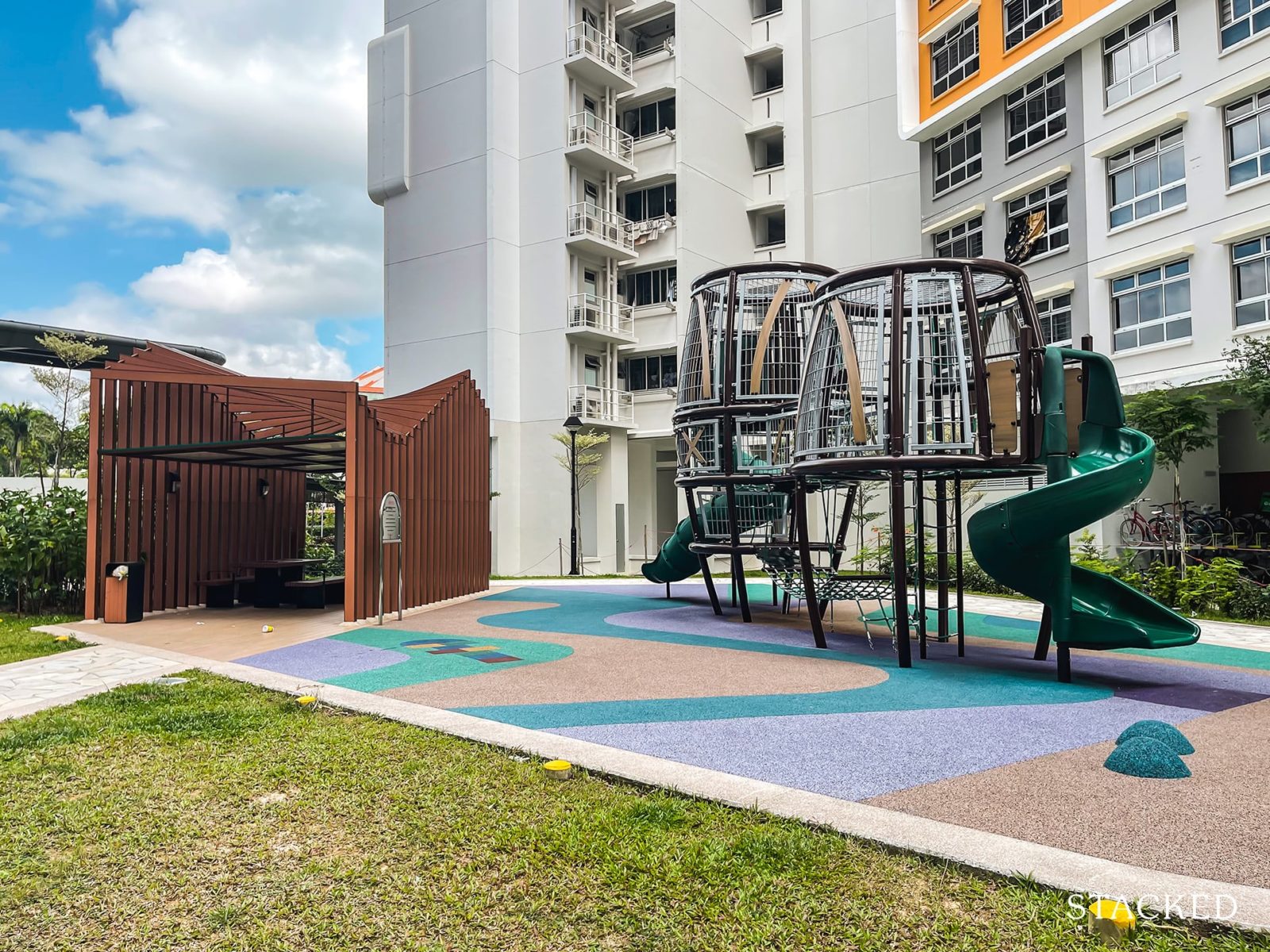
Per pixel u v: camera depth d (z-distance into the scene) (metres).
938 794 4.82
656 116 31.45
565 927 3.37
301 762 5.53
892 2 29.86
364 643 11.03
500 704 7.28
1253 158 17.38
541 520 28.53
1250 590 13.99
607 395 30.19
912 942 3.18
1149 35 19.58
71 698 7.70
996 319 9.79
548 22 29.25
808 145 31.12
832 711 6.96
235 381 12.85
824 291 9.38
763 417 11.73
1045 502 7.81
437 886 3.75
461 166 29.58
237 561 16.78
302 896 3.68
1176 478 18.17
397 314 30.80
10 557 15.05
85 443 37.56
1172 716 6.80
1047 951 3.09
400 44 31.11
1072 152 21.59
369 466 13.22
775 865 3.83
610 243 29.08
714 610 14.08
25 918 3.53
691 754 5.66
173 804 4.79
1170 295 19.02
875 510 26.67
